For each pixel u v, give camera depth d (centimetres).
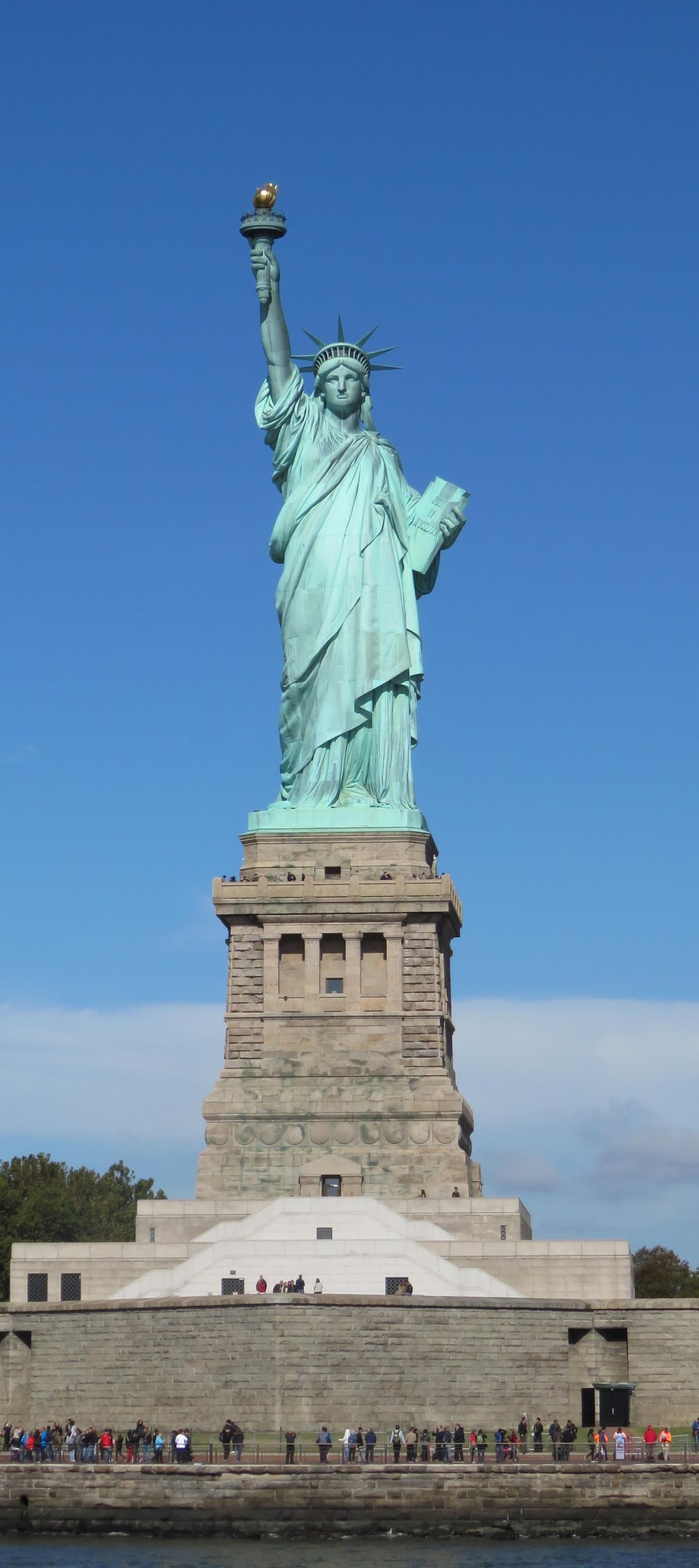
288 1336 13850
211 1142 17425
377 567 18688
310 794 18438
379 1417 14000
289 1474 12862
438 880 17925
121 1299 14788
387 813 18262
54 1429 14388
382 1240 15138
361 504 18762
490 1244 15938
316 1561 11900
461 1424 14288
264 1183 17312
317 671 18562
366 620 18588
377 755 18512
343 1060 17612
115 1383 14538
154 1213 16600
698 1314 14900
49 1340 14950
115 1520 12938
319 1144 17362
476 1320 14525
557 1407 14750
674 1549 12375
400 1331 14188
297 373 19050
